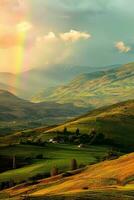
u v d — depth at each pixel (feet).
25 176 612.70
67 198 227.81
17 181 578.25
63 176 447.83
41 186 391.86
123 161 396.78
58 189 333.62
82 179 353.51
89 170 422.41
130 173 318.86
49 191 337.52
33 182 462.60
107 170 371.76
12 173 648.38
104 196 225.35
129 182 293.43
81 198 223.92
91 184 314.35
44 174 595.47
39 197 239.50
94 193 237.25
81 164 620.08
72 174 440.04
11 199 250.78
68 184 344.49
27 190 397.80
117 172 340.80
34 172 634.43
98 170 390.42
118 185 290.35
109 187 277.23
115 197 221.05
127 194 230.89
